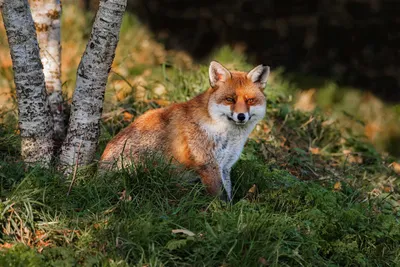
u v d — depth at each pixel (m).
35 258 8.20
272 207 10.50
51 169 10.34
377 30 26.41
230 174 11.73
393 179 13.88
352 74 25.89
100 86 10.34
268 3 27.53
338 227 10.11
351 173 13.91
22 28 9.92
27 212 9.15
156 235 8.94
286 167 13.42
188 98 15.56
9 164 10.36
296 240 9.45
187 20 27.94
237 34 27.45
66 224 9.25
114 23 9.95
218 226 9.10
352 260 9.69
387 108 22.66
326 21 26.78
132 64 19.95
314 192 10.88
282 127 15.41
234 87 10.77
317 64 26.30
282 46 27.11
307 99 20.95
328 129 16.25
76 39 20.94
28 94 10.24
